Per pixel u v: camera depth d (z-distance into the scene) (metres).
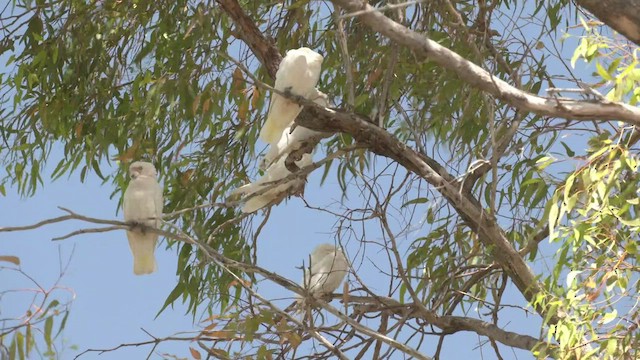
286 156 11.21
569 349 8.86
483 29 10.87
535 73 10.56
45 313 8.59
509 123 11.02
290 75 10.03
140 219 10.55
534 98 8.19
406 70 10.92
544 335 10.20
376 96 11.16
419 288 11.25
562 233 9.02
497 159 9.91
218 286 11.95
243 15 10.48
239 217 11.45
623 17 8.24
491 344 11.14
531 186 10.98
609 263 8.80
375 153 10.56
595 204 8.72
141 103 12.02
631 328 8.81
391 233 10.59
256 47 10.55
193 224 12.07
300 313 10.87
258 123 11.94
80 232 8.84
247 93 11.69
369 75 11.17
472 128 11.13
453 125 11.94
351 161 11.73
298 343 9.95
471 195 10.76
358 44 11.45
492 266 11.30
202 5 11.74
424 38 8.04
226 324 10.13
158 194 10.70
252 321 9.91
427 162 10.84
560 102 8.20
